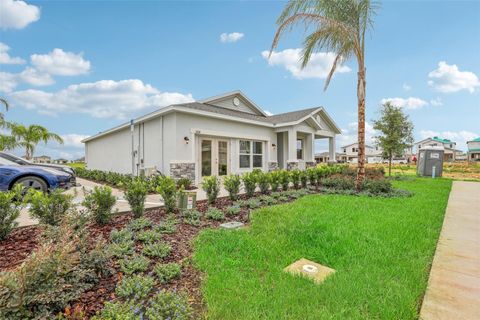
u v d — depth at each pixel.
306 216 4.55
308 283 2.36
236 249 3.11
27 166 6.35
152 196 6.91
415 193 7.43
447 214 5.12
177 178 9.12
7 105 14.56
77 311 1.75
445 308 2.02
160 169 9.90
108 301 1.98
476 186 9.49
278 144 14.64
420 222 4.32
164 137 9.73
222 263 2.72
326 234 3.55
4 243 3.12
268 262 2.81
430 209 5.32
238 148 11.62
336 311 1.93
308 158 14.97
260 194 6.86
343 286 2.27
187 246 3.21
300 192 7.11
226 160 11.16
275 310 1.94
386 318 1.87
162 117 9.85
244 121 11.45
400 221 4.33
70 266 1.89
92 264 2.24
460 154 49.75
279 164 14.56
